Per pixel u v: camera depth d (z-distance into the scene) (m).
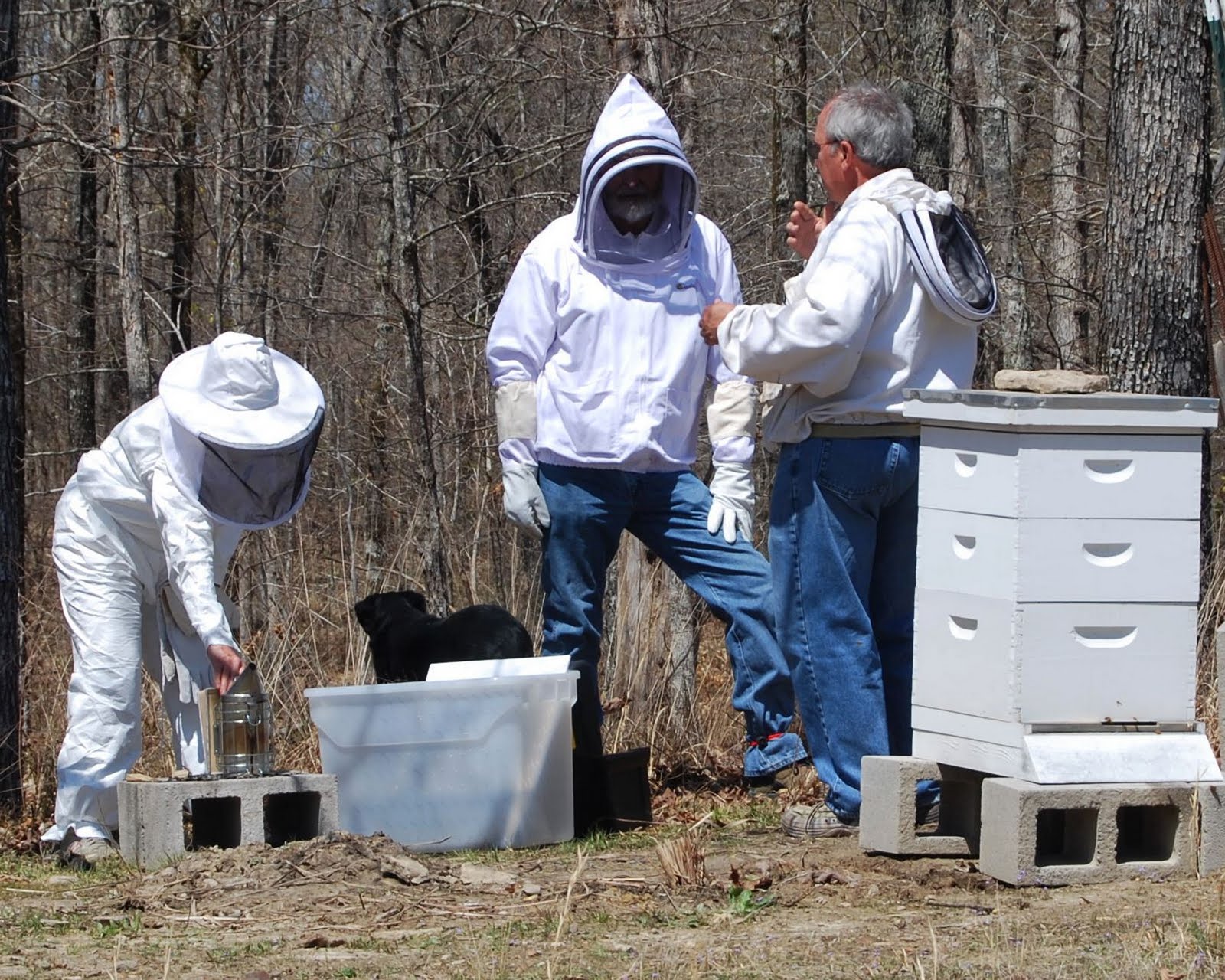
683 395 13.02
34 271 36.00
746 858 10.72
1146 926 8.18
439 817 11.77
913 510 11.02
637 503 13.12
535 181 26.98
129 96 25.47
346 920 9.16
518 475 13.01
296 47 30.89
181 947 8.57
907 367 10.59
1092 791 9.27
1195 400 9.30
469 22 24.25
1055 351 30.81
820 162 11.43
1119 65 18.44
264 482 11.38
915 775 10.05
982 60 29.19
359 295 30.22
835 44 30.58
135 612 12.23
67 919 9.43
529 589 18.19
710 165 27.62
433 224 27.72
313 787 11.27
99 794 12.10
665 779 15.24
